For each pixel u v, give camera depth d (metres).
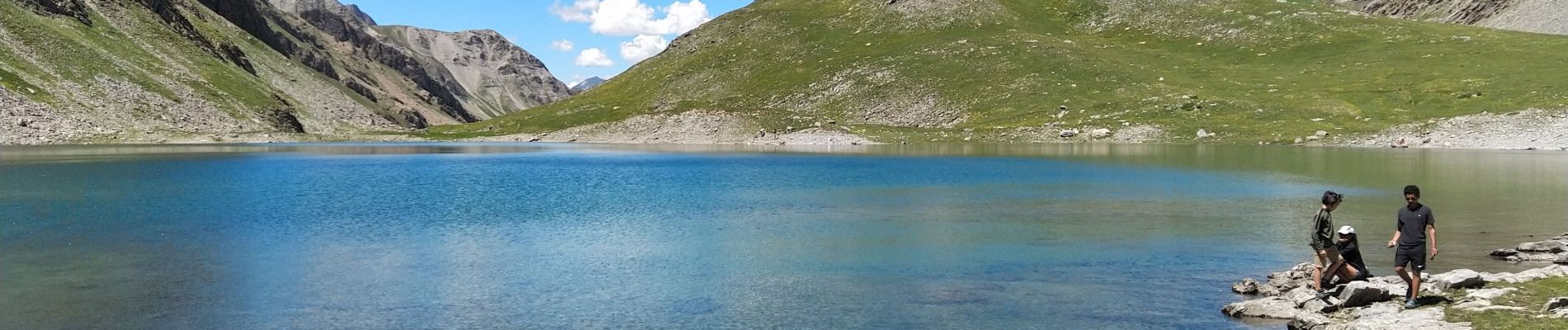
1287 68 138.50
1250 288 19.89
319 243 27.61
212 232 29.89
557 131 144.12
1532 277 19.08
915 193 45.19
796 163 72.69
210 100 147.00
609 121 144.38
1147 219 33.78
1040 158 79.00
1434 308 16.67
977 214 35.59
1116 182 52.09
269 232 29.98
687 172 61.66
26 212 35.34
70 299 19.38
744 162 76.00
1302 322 16.56
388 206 38.44
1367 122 107.44
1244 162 70.19
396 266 23.62
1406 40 144.50
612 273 22.66
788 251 26.17
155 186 48.09
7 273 22.27
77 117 119.06
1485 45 136.25
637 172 62.53
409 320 17.75
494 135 146.62
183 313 18.27
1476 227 30.67
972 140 117.06
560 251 26.14
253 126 144.00
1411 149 89.25
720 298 19.77
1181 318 17.62
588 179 55.31
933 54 156.88
